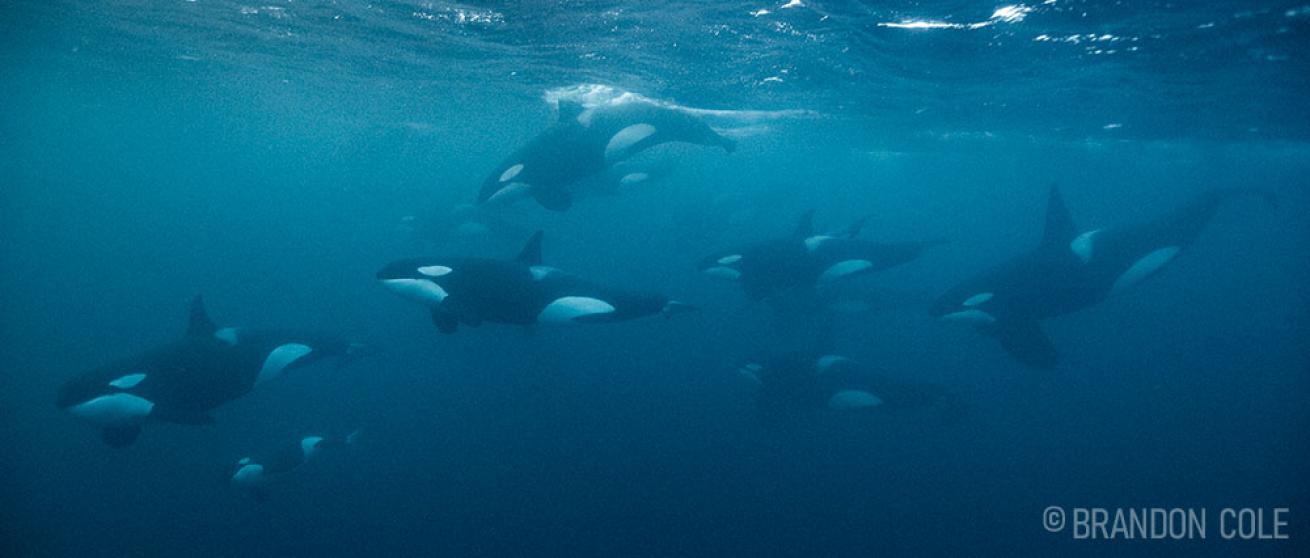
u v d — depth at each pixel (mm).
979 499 14812
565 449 16203
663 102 20781
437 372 20672
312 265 36844
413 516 13461
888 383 11977
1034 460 16734
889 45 12820
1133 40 11875
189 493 13977
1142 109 18781
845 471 15781
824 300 17328
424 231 23141
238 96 29984
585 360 22328
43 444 15758
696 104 20844
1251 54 12484
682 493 14531
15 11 16781
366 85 23188
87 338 23969
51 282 32344
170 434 16000
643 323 26828
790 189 23156
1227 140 24844
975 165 37688
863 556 12727
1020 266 11000
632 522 13484
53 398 18516
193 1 14422
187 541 12523
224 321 25047
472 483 14648
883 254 12188
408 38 15844
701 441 16797
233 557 12148
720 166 49469
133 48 20688
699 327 26703
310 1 13492
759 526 13492
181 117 42250
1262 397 22438
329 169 84562
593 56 15867
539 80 19500
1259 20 10477
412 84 22203
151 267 36250
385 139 41812
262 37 17359
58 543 12289
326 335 10977
